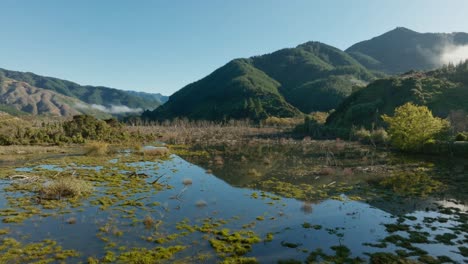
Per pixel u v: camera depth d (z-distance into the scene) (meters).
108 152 60.12
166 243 18.00
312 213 23.95
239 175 40.03
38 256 16.05
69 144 71.38
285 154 61.69
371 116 113.12
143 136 93.88
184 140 91.62
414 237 18.86
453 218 22.44
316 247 17.67
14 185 31.48
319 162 50.28
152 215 23.12
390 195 29.12
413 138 57.84
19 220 21.34
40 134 73.00
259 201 27.41
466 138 55.28
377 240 18.58
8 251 16.44
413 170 41.22
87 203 25.70
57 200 26.30
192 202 26.98
